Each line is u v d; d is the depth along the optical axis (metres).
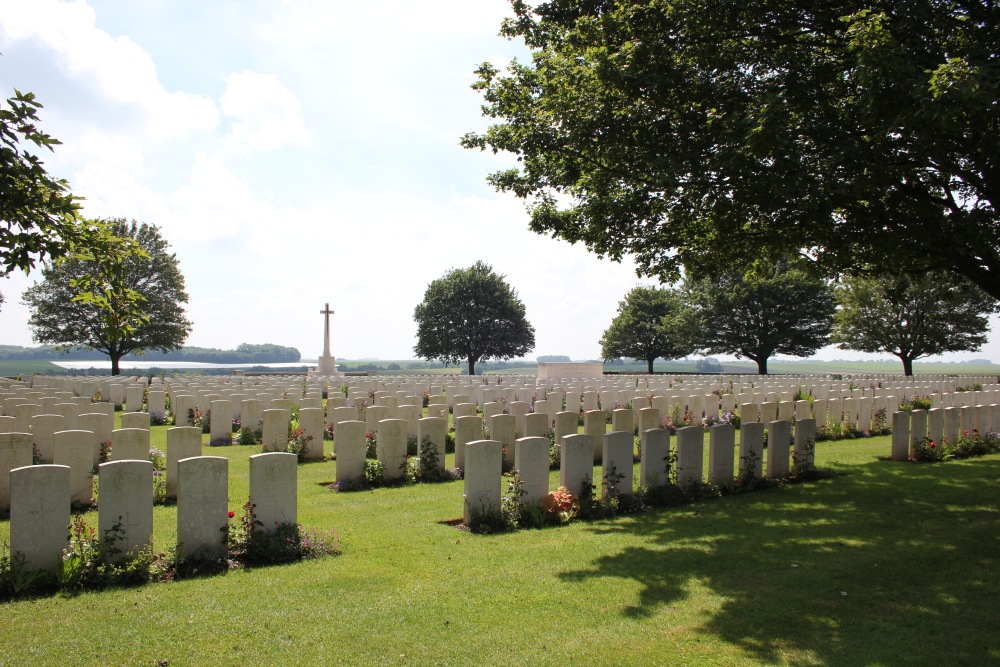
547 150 11.45
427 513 9.59
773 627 5.50
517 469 9.26
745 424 11.45
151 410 21.41
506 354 64.88
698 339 56.34
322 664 4.77
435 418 12.29
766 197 9.12
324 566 7.11
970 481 11.95
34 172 5.29
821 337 53.66
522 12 12.76
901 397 23.95
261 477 7.68
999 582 6.61
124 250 6.33
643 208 11.28
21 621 5.49
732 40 9.70
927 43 8.77
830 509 9.85
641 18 9.54
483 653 4.98
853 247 11.88
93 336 44.97
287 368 77.19
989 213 9.78
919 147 8.46
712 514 9.57
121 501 6.84
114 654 4.88
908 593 6.31
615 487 10.05
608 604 6.00
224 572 6.89
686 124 9.54
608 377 39.53
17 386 25.52
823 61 9.59
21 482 6.32
